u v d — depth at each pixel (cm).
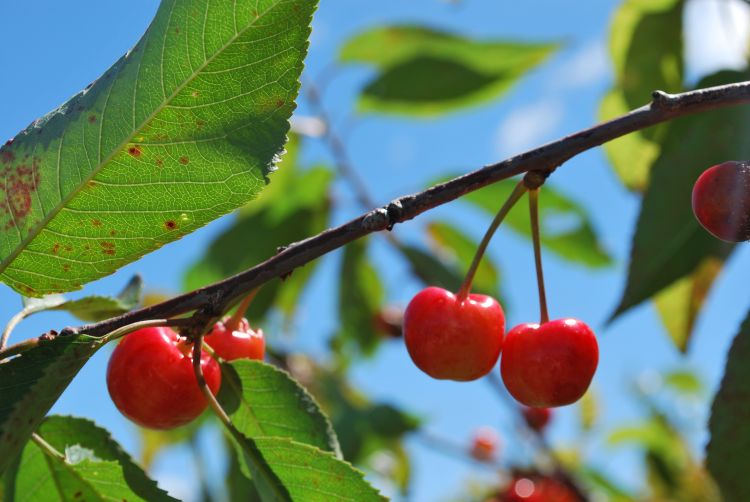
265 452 59
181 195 59
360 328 108
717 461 61
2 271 59
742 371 61
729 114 67
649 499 120
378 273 107
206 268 100
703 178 59
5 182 59
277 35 58
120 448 62
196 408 61
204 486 96
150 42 58
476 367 61
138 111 58
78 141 58
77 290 60
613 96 78
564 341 61
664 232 67
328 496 60
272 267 59
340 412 91
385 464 111
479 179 59
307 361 109
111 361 61
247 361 61
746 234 59
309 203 101
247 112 58
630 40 77
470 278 61
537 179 60
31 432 57
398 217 59
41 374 58
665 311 73
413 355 61
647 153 77
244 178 58
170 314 59
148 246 59
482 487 123
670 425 129
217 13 58
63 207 59
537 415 105
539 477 104
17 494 61
